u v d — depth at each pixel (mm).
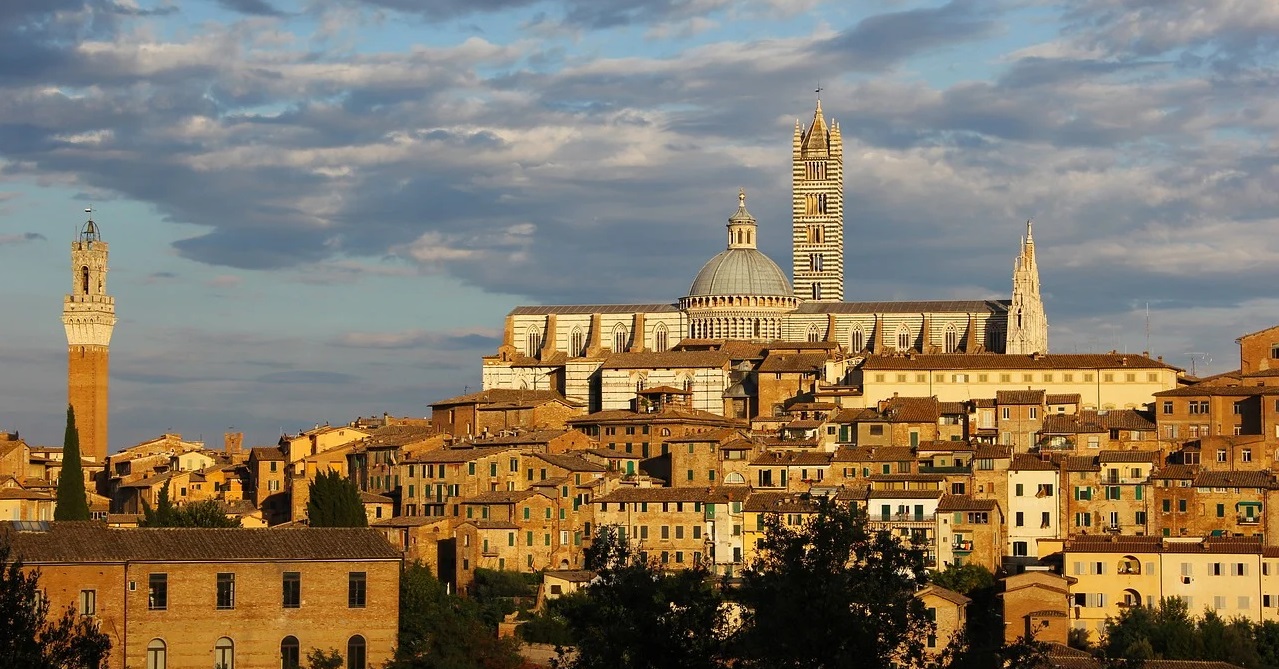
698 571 183750
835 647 166750
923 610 175625
